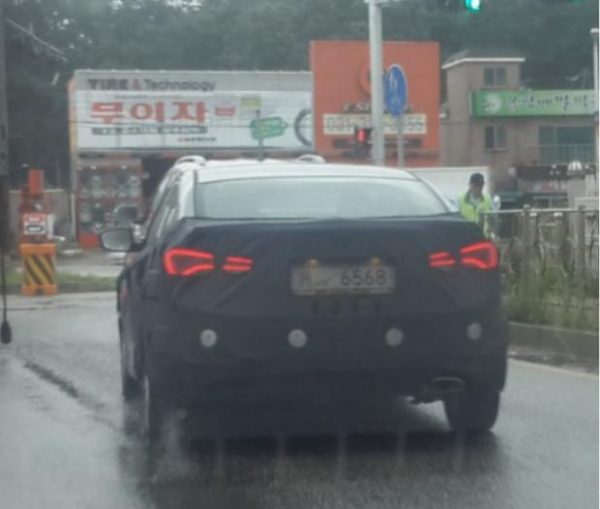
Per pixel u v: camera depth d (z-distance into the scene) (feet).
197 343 24.31
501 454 25.79
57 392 35.29
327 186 27.27
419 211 26.63
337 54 175.32
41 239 96.43
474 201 59.36
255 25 217.56
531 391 33.04
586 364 38.47
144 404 27.66
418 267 24.82
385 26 207.51
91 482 24.26
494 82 208.33
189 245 24.64
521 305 44.73
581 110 206.39
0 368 40.47
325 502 22.34
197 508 22.17
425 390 25.26
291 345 24.32
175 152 175.73
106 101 173.58
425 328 24.77
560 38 209.15
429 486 23.31
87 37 211.61
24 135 198.29
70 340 48.80
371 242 24.70
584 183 149.59
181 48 217.56
